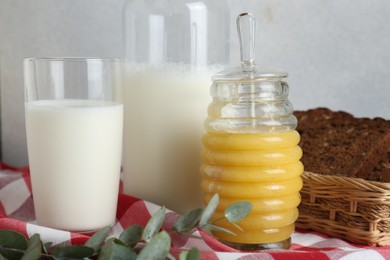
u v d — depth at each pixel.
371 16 0.80
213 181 0.58
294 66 0.83
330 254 0.53
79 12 0.86
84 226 0.60
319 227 0.61
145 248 0.47
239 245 0.57
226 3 0.68
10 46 0.89
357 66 0.82
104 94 0.60
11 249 0.51
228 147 0.56
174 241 0.57
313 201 0.61
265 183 0.56
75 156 0.59
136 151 0.66
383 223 0.58
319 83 0.83
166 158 0.65
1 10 0.88
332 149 0.65
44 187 0.60
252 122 0.56
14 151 0.90
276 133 0.56
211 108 0.58
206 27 0.65
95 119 0.59
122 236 0.52
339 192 0.59
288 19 0.82
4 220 0.56
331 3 0.81
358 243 0.59
